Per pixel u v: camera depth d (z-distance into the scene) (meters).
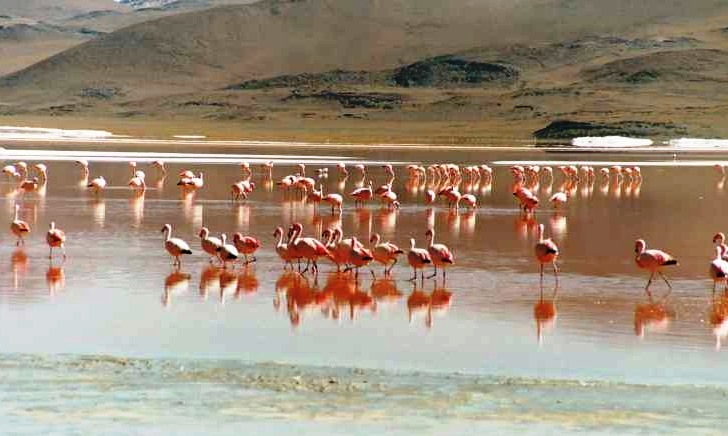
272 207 44.66
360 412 16.77
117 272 27.95
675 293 26.66
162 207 43.53
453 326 22.72
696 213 44.97
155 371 18.64
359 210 44.41
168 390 17.62
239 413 16.61
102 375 18.33
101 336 21.22
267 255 31.05
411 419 16.48
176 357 19.75
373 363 19.72
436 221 40.66
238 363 19.33
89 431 15.71
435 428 16.12
